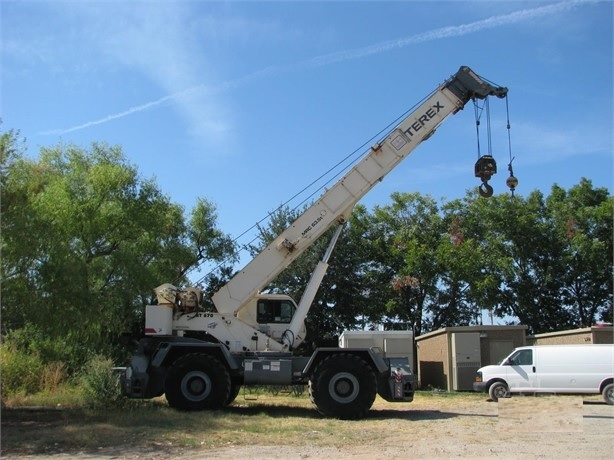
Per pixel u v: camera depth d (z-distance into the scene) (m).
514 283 35.44
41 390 17.59
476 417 14.15
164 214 27.56
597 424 12.74
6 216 13.47
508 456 8.96
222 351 14.49
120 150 26.47
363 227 37.00
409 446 9.92
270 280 15.69
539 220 35.50
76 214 22.64
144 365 14.65
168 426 11.73
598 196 35.84
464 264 33.00
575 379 18.05
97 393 15.27
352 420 13.48
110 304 21.19
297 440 10.51
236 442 10.22
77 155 25.70
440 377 26.55
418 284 35.16
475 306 36.47
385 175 15.98
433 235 36.72
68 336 15.70
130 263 22.98
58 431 10.96
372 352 14.15
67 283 14.57
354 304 34.88
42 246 14.29
